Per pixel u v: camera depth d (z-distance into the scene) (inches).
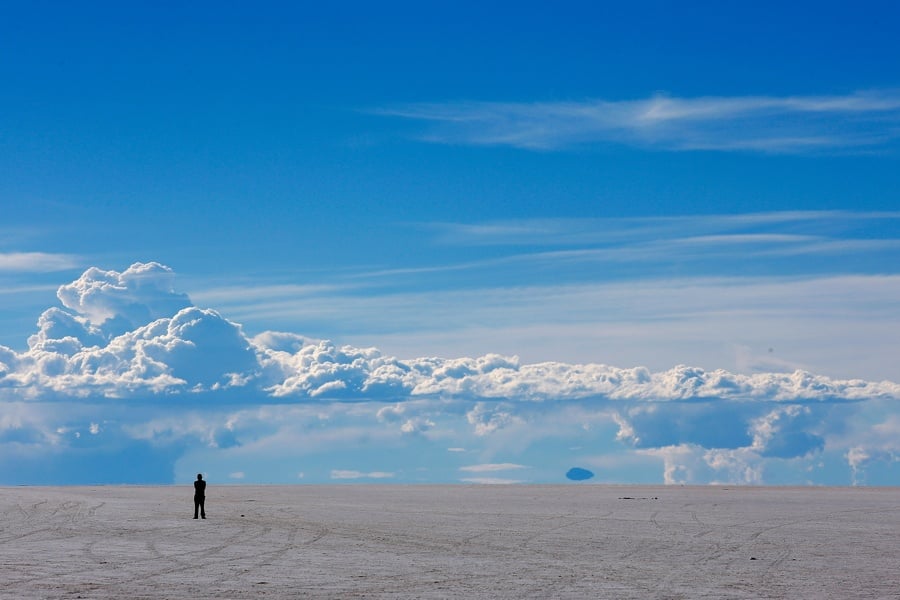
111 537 1927.9
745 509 3041.3
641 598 1195.3
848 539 2015.3
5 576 1325.0
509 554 1690.5
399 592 1225.4
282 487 5177.2
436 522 2405.3
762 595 1228.5
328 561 1555.1
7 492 4060.0
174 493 4079.7
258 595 1181.1
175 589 1222.3
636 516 2689.5
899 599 1202.6
